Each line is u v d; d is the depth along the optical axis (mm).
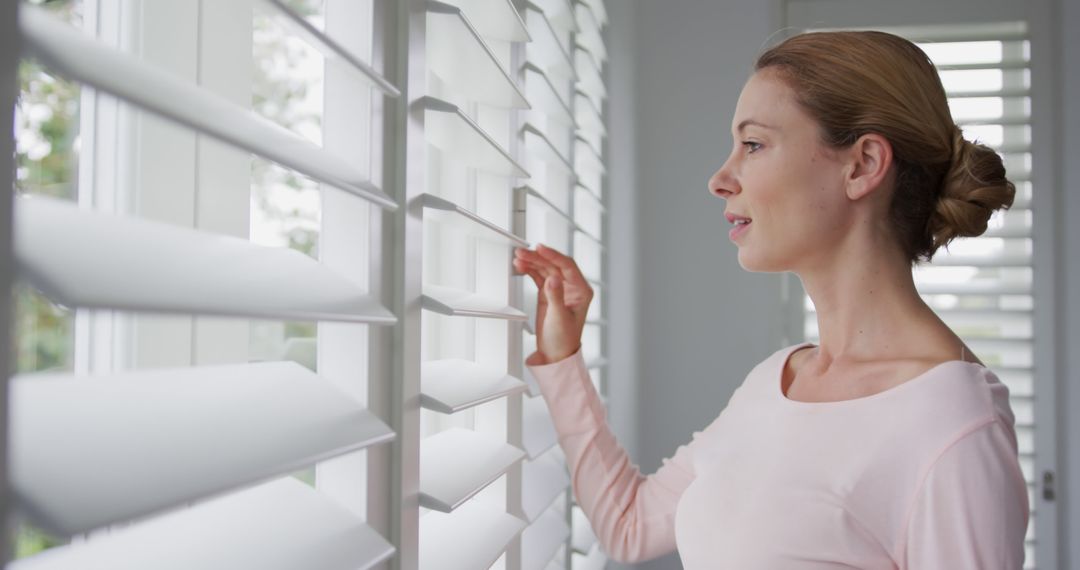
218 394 422
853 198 835
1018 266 2148
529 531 1062
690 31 2262
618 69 1861
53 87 500
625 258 1955
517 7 928
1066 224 2146
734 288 2211
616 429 1819
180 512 427
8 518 260
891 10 2221
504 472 773
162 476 325
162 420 366
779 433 862
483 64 704
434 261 987
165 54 507
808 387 901
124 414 351
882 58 831
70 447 307
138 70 329
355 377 552
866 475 775
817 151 837
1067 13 2146
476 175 969
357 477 547
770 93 861
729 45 2248
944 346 827
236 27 548
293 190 823
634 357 2115
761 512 830
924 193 847
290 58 820
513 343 916
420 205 618
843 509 782
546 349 1104
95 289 289
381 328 566
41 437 302
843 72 828
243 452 379
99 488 295
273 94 814
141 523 400
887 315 855
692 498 923
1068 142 2146
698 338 2219
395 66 587
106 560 366
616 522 1102
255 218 792
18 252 262
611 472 1108
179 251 376
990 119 2193
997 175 845
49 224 311
